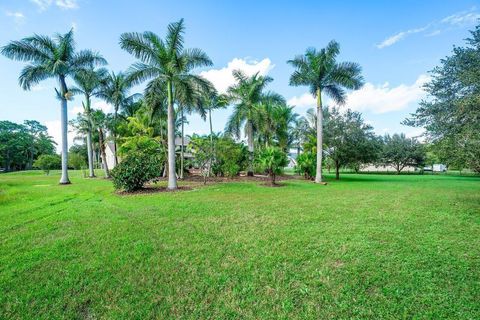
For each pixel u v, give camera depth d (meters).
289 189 12.48
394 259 3.66
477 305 2.57
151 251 4.03
